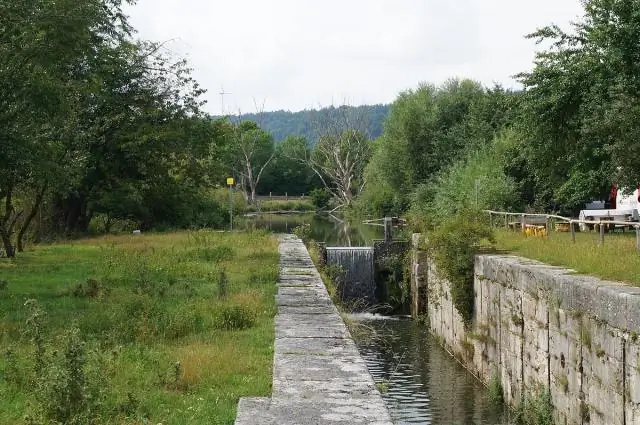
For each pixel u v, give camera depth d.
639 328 9.52
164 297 14.98
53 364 7.46
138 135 35.12
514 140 36.72
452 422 14.34
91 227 40.97
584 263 13.68
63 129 23.16
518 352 14.92
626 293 10.12
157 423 6.85
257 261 22.66
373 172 62.91
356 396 7.79
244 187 88.56
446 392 16.78
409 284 28.56
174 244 28.45
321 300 15.14
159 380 8.41
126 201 37.44
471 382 17.73
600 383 10.85
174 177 40.12
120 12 28.95
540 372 13.55
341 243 43.78
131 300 13.06
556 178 28.03
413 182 53.56
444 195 40.31
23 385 8.06
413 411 15.17
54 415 6.69
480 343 17.91
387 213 60.75
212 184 41.12
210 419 6.99
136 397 7.39
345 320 14.61
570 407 12.12
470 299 19.00
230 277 18.80
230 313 12.42
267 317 13.09
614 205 31.44
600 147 23.42
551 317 13.00
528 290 14.28
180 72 37.41
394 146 54.88
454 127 52.06
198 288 16.53
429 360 20.23
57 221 37.19
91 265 21.98
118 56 34.88
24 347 9.93
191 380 8.48
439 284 22.62
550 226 22.89
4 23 15.70
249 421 6.89
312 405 7.45
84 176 32.69
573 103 22.89
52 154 18.81
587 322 11.33
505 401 15.76
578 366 11.72
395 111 56.28
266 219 72.25
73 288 16.11
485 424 14.20
